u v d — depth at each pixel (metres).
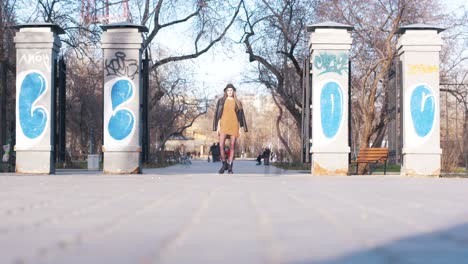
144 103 17.77
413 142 16.66
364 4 22.81
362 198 8.62
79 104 42.41
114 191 9.85
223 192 9.62
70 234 4.95
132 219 5.97
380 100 27.14
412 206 7.46
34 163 16.83
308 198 8.54
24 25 16.97
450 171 22.53
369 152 18.44
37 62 16.94
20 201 8.01
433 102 16.72
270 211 6.72
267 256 3.92
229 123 18.30
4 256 3.94
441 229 5.38
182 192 9.61
